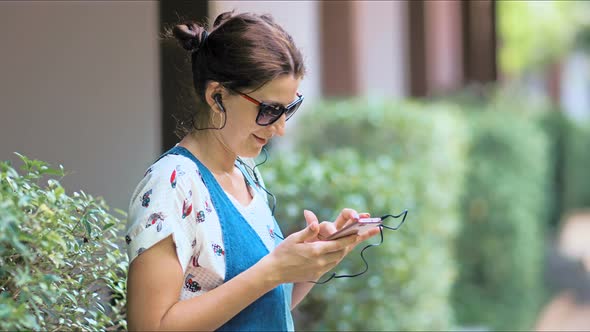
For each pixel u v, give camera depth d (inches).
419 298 417.7
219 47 147.5
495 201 641.0
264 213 158.6
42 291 147.3
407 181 422.9
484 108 842.2
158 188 145.3
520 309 657.6
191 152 152.8
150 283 142.3
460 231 634.2
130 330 144.2
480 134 656.4
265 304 152.0
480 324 626.8
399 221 379.6
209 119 152.8
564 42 1643.7
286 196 335.9
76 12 261.7
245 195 159.3
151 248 143.2
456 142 564.4
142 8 259.3
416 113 530.3
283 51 147.3
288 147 531.5
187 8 248.5
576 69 2071.9
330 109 538.9
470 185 637.9
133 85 260.2
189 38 150.8
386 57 889.5
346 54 783.7
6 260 147.3
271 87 146.3
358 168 368.5
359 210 339.9
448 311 492.7
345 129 526.0
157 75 257.6
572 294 839.1
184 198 146.3
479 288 642.2
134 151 261.3
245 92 146.4
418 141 510.3
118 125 261.4
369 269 350.0
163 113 252.7
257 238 152.8
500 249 639.1
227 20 149.9
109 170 262.1
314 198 339.3
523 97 1042.1
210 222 148.3
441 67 1042.1
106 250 174.6
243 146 151.6
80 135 261.7
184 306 142.2
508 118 727.7
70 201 159.2
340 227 151.8
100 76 261.7
